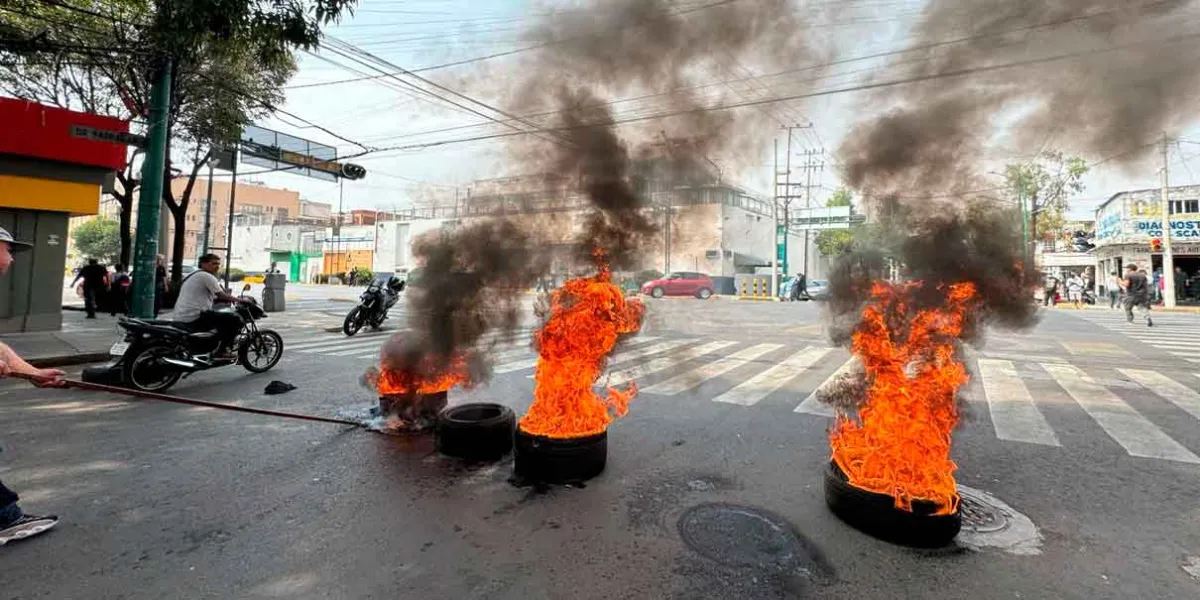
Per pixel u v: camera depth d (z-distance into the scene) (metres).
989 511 3.08
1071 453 4.09
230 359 6.64
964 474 3.66
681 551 2.62
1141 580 2.41
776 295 26.42
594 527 2.86
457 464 3.77
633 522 2.92
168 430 4.47
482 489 3.34
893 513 2.70
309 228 54.28
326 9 5.21
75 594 2.21
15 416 4.80
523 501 3.18
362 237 47.44
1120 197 23.98
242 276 40.84
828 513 3.04
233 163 14.73
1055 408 5.45
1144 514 3.06
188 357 6.20
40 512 2.94
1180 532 2.86
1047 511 3.10
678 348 9.70
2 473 3.49
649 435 4.52
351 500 3.16
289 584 2.30
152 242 7.31
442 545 2.65
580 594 2.25
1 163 9.25
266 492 3.26
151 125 7.28
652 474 3.64
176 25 5.54
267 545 2.63
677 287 24.19
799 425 4.83
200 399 5.66
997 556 2.61
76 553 2.53
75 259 62.09
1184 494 3.33
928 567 2.50
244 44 5.75
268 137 13.91
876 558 2.57
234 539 2.68
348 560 2.50
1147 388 6.41
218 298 6.70
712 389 6.30
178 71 10.06
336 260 49.53
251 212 73.31
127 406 5.21
